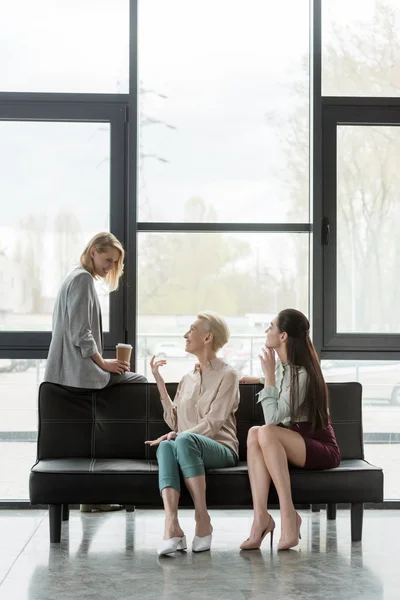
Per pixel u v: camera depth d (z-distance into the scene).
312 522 4.55
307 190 4.96
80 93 4.88
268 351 4.14
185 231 4.92
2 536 4.17
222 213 4.93
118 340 4.87
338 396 4.49
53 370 4.46
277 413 4.02
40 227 4.90
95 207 4.91
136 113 4.89
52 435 4.42
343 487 3.98
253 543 3.91
